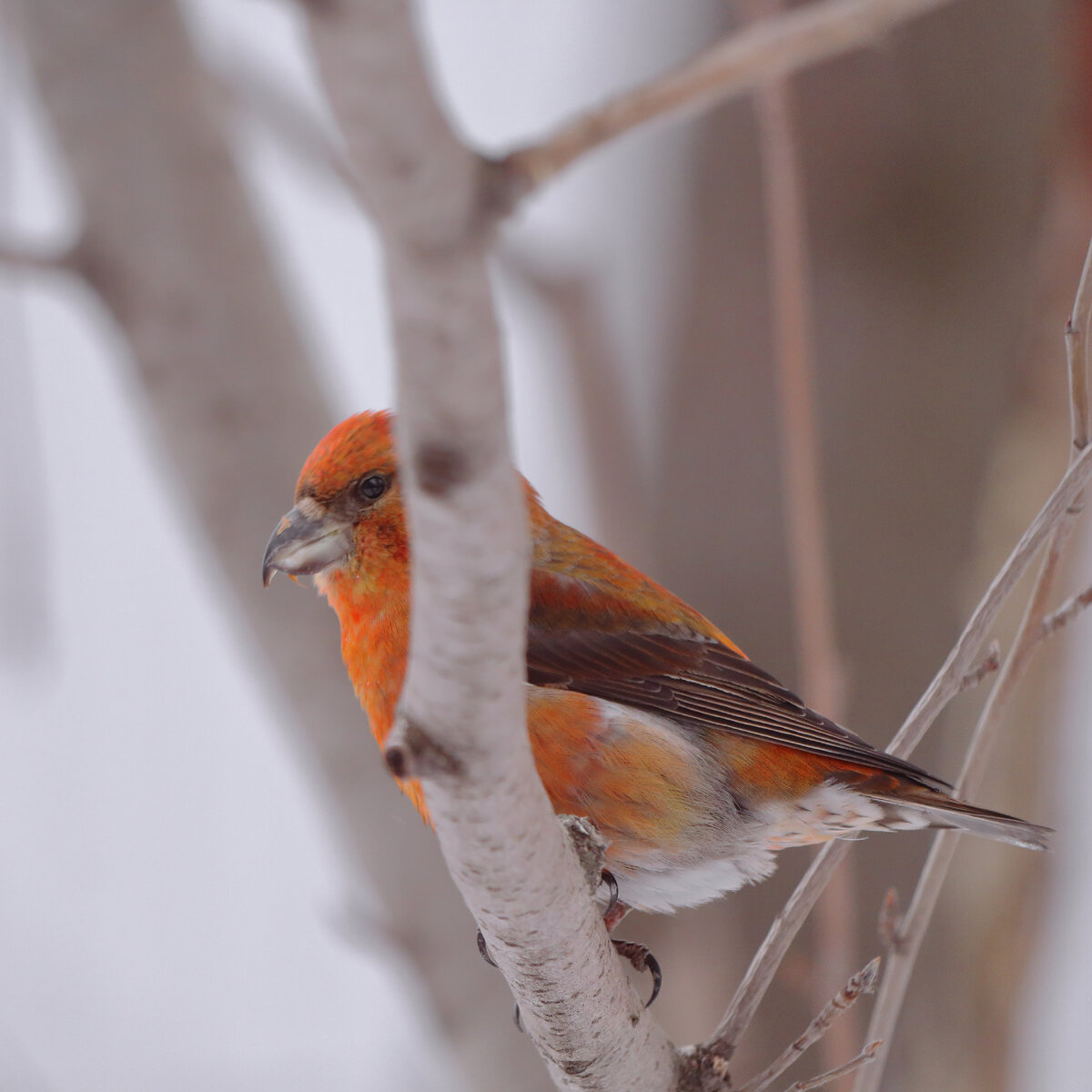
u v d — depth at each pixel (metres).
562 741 7.86
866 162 10.75
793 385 8.30
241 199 10.27
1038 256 10.09
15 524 10.28
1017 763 10.12
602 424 12.56
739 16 9.16
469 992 10.47
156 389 10.09
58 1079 11.74
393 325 3.37
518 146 3.16
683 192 12.02
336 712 10.31
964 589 10.24
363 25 2.79
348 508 8.23
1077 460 6.68
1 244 9.77
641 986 11.12
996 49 10.52
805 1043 6.37
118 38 9.87
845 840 6.87
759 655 10.99
